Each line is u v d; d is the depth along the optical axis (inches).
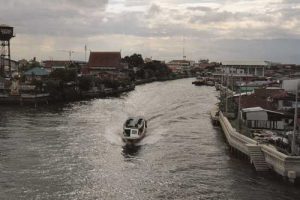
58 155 1814.7
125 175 1536.7
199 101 4242.1
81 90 4655.5
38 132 2343.8
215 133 2399.1
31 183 1425.9
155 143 2095.2
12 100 3786.9
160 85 7509.8
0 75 4382.4
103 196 1315.2
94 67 7253.9
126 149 1957.4
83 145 2022.6
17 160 1716.3
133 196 1315.2
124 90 5718.5
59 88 4205.2
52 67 7022.6
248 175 1524.4
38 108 3577.8
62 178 1488.7
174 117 3029.0
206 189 1379.2
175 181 1465.3
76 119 2886.3
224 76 5954.7
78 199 1286.9
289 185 1400.1
